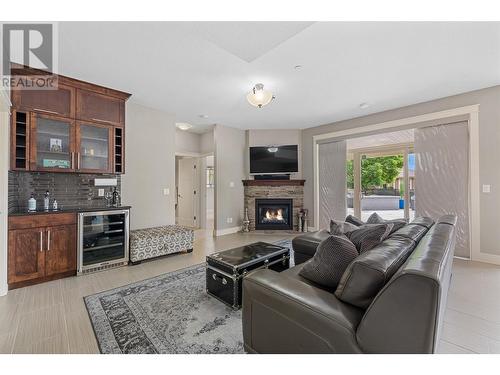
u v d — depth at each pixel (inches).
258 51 84.4
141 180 155.1
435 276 34.8
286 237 201.3
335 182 201.8
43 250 104.3
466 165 137.3
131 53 94.0
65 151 115.7
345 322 41.0
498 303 87.1
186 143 240.8
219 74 112.7
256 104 119.8
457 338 67.9
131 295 93.5
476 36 84.0
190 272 118.5
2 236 93.4
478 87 129.2
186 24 75.6
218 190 209.2
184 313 80.8
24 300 88.8
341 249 58.2
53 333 69.1
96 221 119.0
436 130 147.1
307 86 127.0
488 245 130.4
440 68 107.5
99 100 126.0
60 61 99.4
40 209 115.4
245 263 86.4
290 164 219.1
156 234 138.0
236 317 78.7
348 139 196.1
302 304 46.3
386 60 100.8
